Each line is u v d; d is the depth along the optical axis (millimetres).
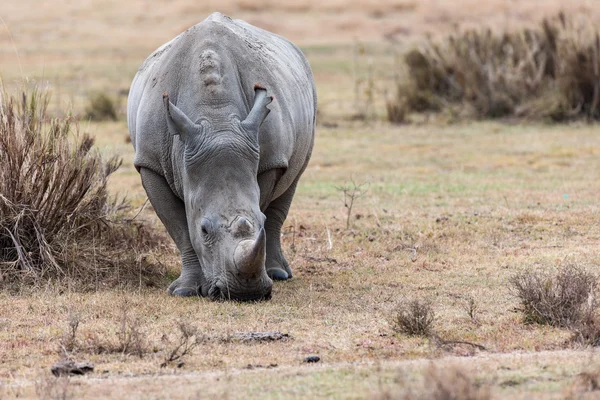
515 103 72812
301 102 31500
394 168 54094
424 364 21594
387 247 36344
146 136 28953
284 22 133625
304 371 21422
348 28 129000
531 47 76625
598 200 44156
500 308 27734
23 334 25094
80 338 24562
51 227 32188
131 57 105625
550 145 59719
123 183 49094
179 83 28797
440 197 45844
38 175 32000
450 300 28609
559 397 18734
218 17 31141
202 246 27000
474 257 34344
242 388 20109
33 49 109188
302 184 49781
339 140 63125
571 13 81188
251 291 26844
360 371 21156
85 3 146125
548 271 31719
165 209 29250
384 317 26703
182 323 24312
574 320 25562
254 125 27312
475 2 131375
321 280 31484
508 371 20812
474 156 56906
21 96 33562
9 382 21094
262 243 25453
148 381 20797
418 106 75562
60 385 19828
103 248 32969
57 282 30281
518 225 39531
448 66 76812
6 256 31938
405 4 139500
